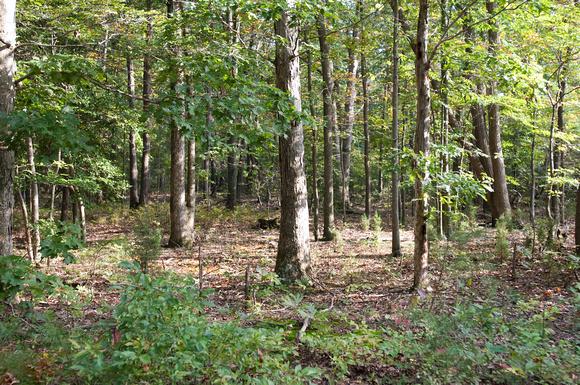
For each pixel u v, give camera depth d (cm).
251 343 351
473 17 946
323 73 1525
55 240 453
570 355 418
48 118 479
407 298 756
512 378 394
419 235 789
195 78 579
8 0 562
